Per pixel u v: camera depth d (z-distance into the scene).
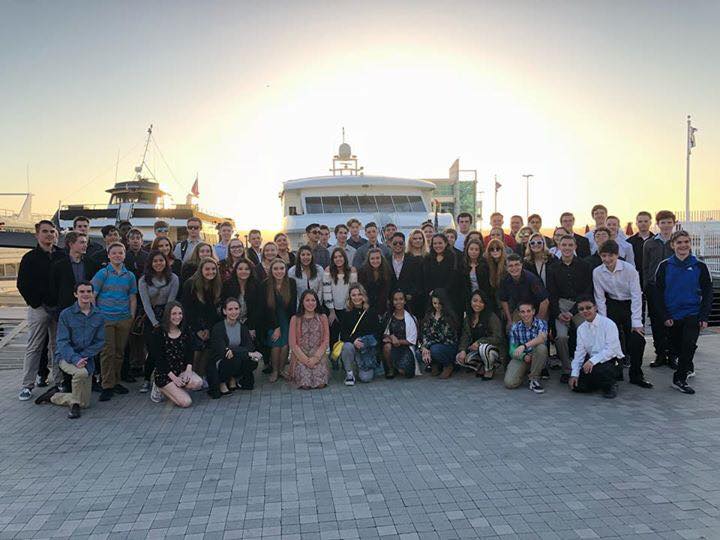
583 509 3.76
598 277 7.36
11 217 34.44
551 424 5.59
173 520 3.72
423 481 4.26
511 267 7.40
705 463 4.54
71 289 6.83
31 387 6.91
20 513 3.86
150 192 23.91
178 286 7.52
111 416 6.13
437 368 7.83
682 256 6.84
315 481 4.30
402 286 8.21
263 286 7.77
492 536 3.43
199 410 6.30
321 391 7.08
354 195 15.85
